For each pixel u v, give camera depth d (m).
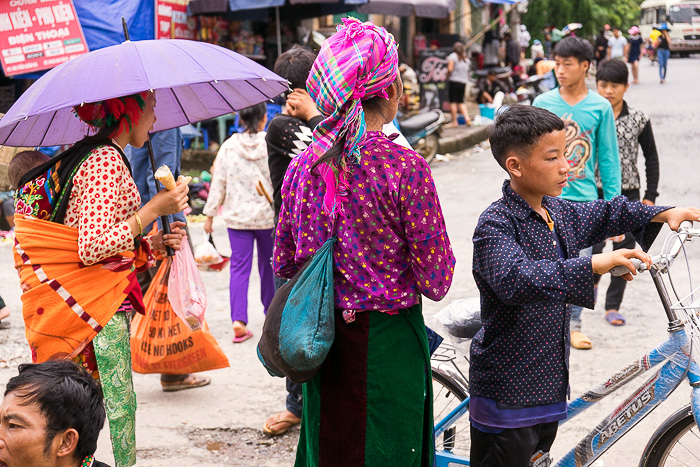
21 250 3.01
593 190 5.01
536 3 32.38
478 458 2.81
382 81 2.43
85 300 3.01
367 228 2.47
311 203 2.54
